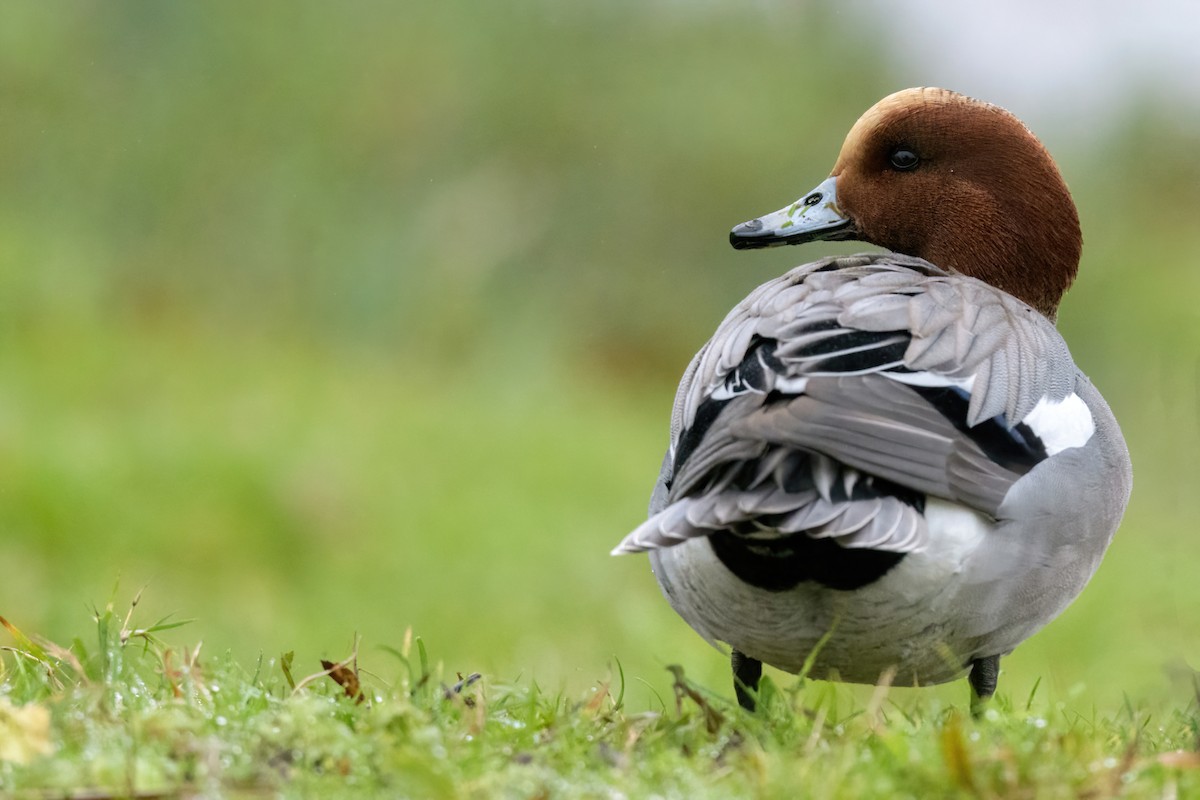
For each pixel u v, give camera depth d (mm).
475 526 13047
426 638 11031
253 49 18828
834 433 5301
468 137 18938
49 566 11992
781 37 20516
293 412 14930
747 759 5074
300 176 18406
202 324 17641
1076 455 5965
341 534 12859
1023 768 4875
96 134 18422
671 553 5852
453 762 5027
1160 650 10688
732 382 5648
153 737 5012
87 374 15406
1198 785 4973
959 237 7180
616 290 18641
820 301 5879
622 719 5695
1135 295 19094
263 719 5262
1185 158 21625
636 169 19047
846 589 5523
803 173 19391
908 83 21016
